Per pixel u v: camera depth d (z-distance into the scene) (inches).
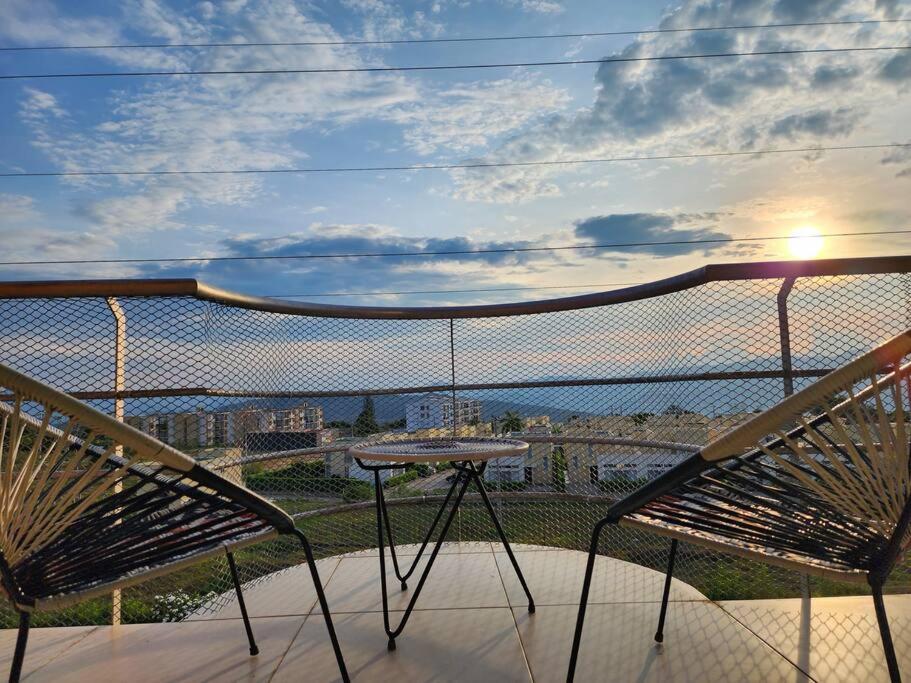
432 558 75.7
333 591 92.0
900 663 67.4
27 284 79.4
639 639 74.0
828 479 48.0
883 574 48.5
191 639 77.5
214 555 56.2
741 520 55.4
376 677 66.9
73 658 73.3
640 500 55.2
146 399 81.9
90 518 52.4
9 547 48.3
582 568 97.8
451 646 73.4
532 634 75.9
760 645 71.9
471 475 79.8
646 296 99.2
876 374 43.8
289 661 71.1
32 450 47.1
